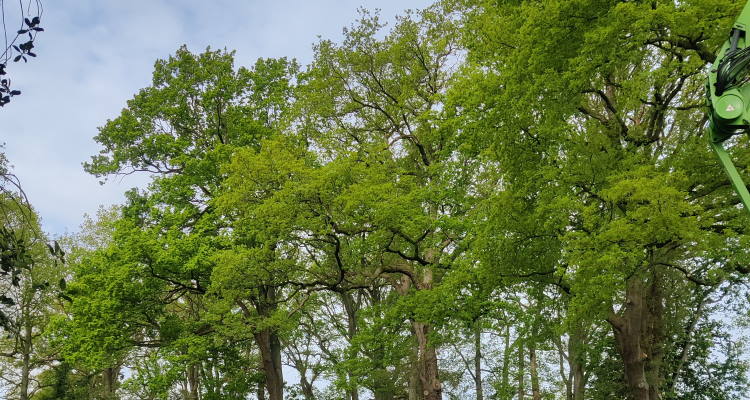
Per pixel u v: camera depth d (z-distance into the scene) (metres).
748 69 6.30
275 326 21.34
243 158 17.41
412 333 24.02
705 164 12.34
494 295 17.55
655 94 12.98
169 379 20.30
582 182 13.32
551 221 12.97
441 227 17.75
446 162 19.30
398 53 20.72
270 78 25.92
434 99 19.83
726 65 6.29
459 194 18.80
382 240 17.22
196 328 21.95
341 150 20.95
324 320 29.70
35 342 28.41
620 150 13.52
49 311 28.55
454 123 15.30
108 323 20.67
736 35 6.54
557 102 12.02
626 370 15.20
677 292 24.23
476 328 18.94
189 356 20.39
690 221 10.94
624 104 12.74
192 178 22.86
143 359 27.53
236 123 24.11
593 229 12.52
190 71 24.84
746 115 6.21
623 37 11.05
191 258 20.31
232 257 18.28
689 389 26.39
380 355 21.17
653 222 10.95
